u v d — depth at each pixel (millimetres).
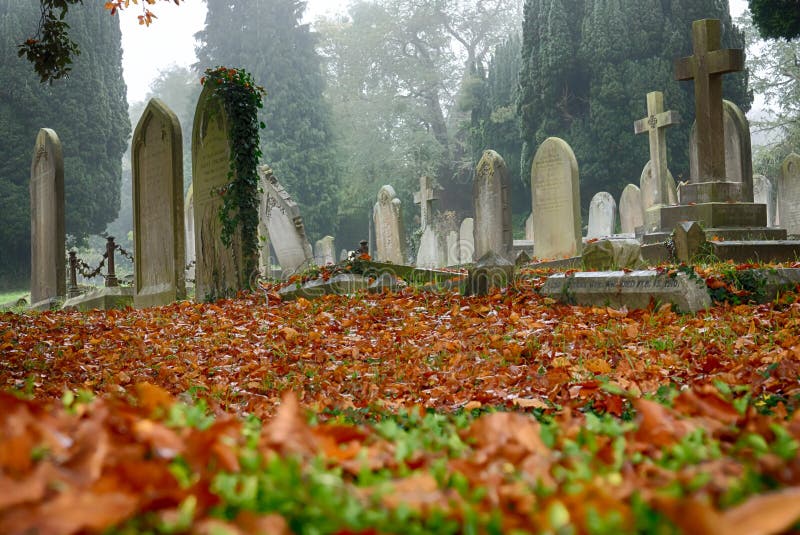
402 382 6805
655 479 1991
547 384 5812
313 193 59062
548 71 46250
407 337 9266
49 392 6484
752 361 6270
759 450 2240
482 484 1963
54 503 1462
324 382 6895
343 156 65750
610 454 2330
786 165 28547
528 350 7789
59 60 13000
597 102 44844
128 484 1671
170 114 16188
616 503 1605
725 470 1993
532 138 48438
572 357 7223
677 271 10508
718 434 2656
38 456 1792
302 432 2170
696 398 3002
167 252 16328
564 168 21922
